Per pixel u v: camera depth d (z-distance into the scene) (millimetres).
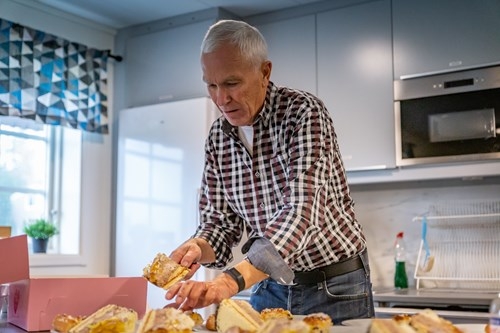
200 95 3248
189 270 1392
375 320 997
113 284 1420
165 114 3227
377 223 3248
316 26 3150
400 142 2883
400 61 2916
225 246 1661
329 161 1450
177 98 3326
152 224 3201
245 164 1655
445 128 2783
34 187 3256
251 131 1621
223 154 1700
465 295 2562
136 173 3305
